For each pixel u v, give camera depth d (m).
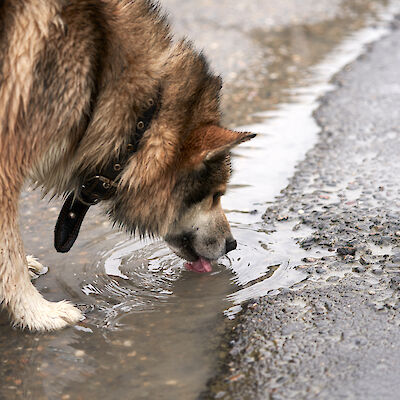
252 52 11.13
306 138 7.92
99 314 4.84
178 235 5.27
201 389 3.97
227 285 5.16
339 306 4.70
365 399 3.77
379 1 14.58
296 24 12.77
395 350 4.18
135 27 4.69
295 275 5.18
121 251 5.73
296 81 9.88
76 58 4.43
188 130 4.75
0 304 5.01
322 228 5.87
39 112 4.43
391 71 10.09
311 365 4.10
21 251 4.71
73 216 5.16
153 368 4.20
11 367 4.27
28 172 4.66
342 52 11.17
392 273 5.09
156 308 4.89
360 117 8.43
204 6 13.49
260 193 6.66
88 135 4.70
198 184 4.92
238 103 9.06
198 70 4.91
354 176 6.88
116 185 4.88
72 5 4.42
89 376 4.14
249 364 4.17
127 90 4.60
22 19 4.32
